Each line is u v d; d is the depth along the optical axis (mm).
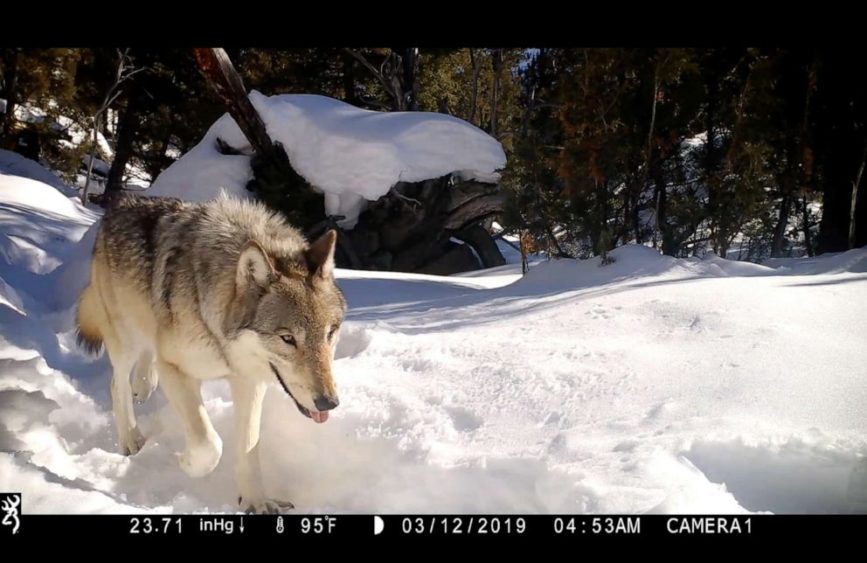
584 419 1727
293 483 1876
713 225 5246
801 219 7047
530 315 2822
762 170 5289
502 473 1570
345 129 6973
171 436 2133
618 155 4875
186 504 1720
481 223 8875
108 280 2062
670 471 1428
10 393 2047
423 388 2014
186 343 1783
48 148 11969
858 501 1445
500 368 2088
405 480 1663
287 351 1643
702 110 6164
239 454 1755
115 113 15594
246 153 7586
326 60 11766
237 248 1780
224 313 1735
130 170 14539
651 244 5844
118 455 1958
